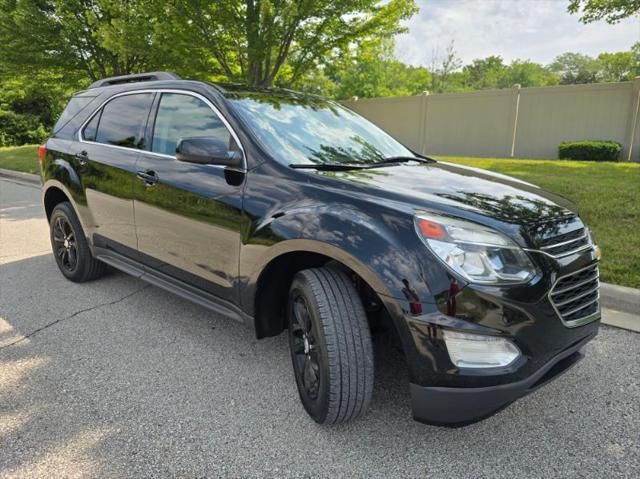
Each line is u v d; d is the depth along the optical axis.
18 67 14.91
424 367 2.09
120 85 4.15
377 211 2.27
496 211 2.30
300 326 2.52
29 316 3.83
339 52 12.51
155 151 3.47
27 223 7.23
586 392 2.76
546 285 2.13
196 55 11.54
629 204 6.11
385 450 2.30
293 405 2.66
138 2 11.42
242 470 2.17
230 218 2.80
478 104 17.02
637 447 2.30
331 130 3.36
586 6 11.91
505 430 2.45
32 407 2.62
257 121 3.01
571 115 15.14
